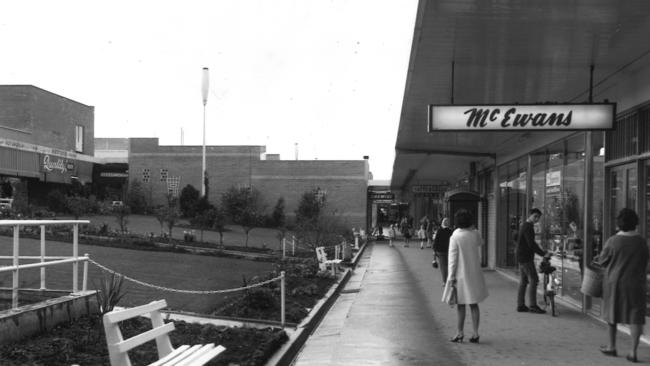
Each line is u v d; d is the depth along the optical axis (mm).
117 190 56312
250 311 10594
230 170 55406
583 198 11578
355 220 53625
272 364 7215
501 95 11602
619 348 8250
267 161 55094
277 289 13719
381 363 7609
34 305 7340
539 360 7594
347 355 8109
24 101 49812
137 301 10883
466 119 9188
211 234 35844
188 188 50031
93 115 60844
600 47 8391
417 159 25016
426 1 6766
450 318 10906
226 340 7957
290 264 19250
